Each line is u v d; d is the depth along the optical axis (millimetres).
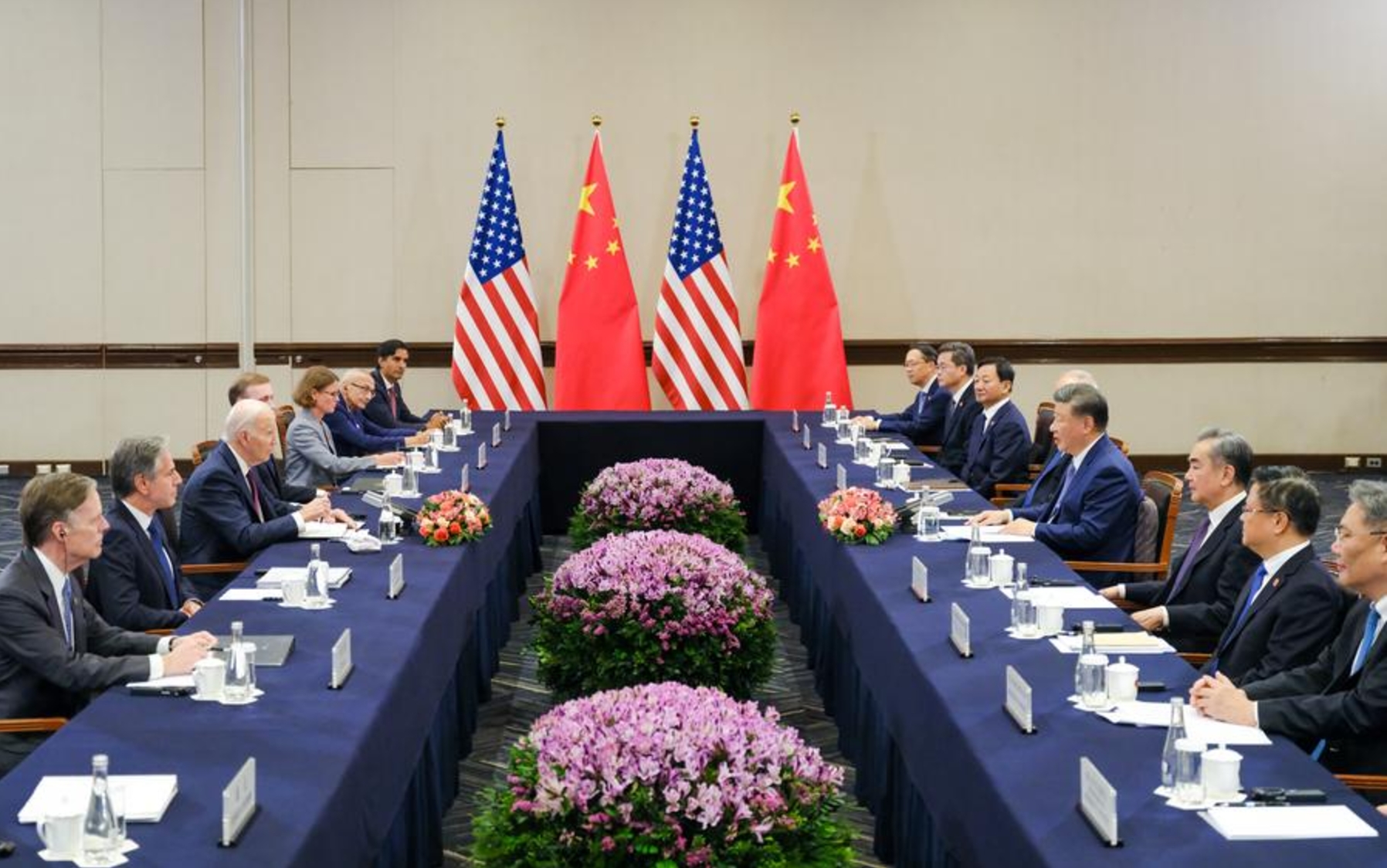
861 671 5094
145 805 2926
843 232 11211
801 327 10562
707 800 3129
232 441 5773
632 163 11117
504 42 11016
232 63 11055
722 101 11086
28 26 11031
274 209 11109
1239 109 11234
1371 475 11461
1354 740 3639
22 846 2760
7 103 11086
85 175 11141
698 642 5309
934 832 3873
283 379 11234
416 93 11039
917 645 4246
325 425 8242
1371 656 3539
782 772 3273
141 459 4859
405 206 11109
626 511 7059
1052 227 11258
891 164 11164
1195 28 11156
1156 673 3928
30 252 11195
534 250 11156
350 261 11148
